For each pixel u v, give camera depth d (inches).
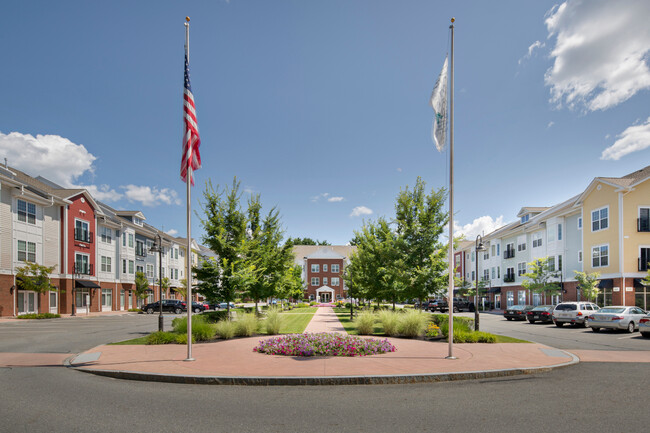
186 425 238.4
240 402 292.5
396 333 682.2
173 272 2466.8
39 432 224.8
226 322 670.5
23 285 1249.4
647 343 652.1
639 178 1168.8
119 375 378.9
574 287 1375.5
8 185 1242.0
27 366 435.5
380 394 316.5
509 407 277.0
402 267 775.7
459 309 1947.6
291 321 1047.0
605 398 300.2
